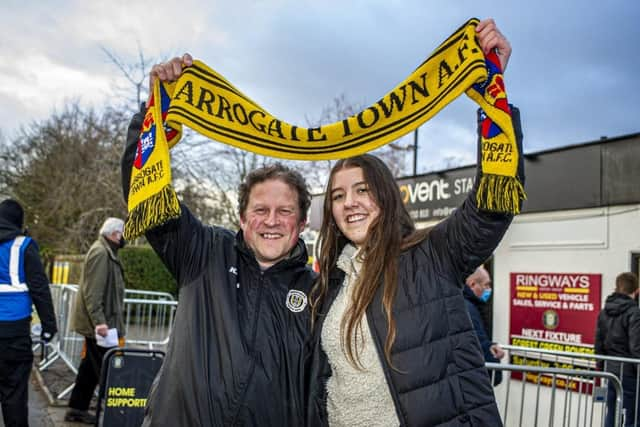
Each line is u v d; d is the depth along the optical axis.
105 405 4.07
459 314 2.09
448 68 2.15
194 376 2.14
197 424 2.11
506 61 2.09
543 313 6.98
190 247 2.36
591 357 4.98
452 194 8.40
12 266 4.43
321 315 2.28
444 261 2.14
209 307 2.28
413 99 2.22
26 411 4.46
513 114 2.08
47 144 24.28
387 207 2.23
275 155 2.32
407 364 2.01
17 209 4.73
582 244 6.65
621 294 5.75
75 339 7.14
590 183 6.61
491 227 2.04
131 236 2.16
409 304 2.08
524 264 7.29
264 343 2.24
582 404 6.17
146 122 2.30
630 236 6.17
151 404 2.20
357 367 2.08
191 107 2.27
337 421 2.17
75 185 21.77
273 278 2.38
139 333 8.15
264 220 2.36
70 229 20.67
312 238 13.18
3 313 4.35
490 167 2.02
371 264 2.15
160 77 2.29
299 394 2.25
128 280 16.28
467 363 2.05
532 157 7.32
